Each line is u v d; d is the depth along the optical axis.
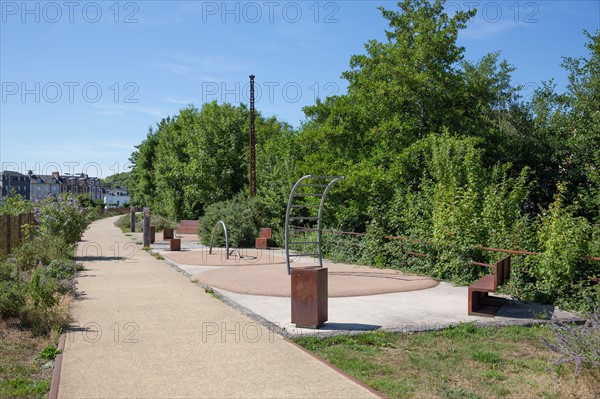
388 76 21.94
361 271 13.85
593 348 5.09
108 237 30.02
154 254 19.19
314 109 23.84
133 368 5.64
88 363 5.81
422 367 5.89
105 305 9.25
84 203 19.44
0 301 7.43
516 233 11.38
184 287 11.42
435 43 21.38
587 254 9.58
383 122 20.45
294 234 21.81
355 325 7.63
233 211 22.97
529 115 25.42
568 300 9.35
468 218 12.48
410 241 13.84
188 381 5.25
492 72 28.44
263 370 5.61
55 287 8.85
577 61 21.81
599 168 17.53
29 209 19.72
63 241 16.55
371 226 15.48
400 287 11.01
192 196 41.38
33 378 5.39
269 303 9.33
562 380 5.16
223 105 44.31
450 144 16.78
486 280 9.16
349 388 5.08
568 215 10.23
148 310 8.82
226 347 6.49
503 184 14.49
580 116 21.22
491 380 5.50
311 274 7.41
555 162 23.38
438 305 9.24
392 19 23.20
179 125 53.38
